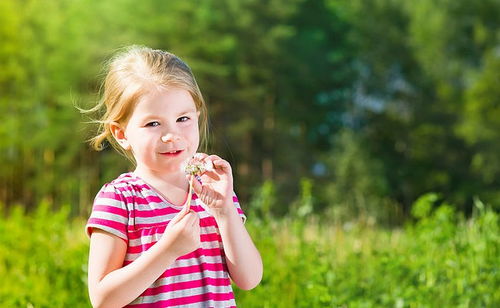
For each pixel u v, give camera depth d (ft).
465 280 16.79
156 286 7.90
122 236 7.90
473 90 88.74
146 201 8.09
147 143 8.03
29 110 97.50
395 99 106.93
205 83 100.78
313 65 108.78
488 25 97.04
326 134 112.78
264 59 104.88
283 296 17.87
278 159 104.94
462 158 99.50
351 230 24.63
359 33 109.91
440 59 99.55
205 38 100.73
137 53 8.45
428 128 99.30
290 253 21.48
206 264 8.19
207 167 8.13
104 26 99.14
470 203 95.61
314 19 116.47
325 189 90.33
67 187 92.79
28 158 96.63
